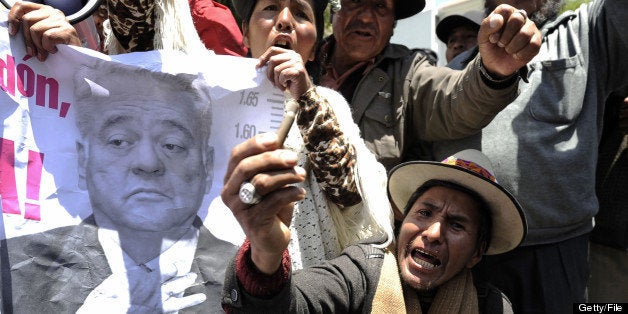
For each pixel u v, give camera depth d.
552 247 2.80
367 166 2.23
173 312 1.86
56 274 1.78
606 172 3.49
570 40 2.98
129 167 1.90
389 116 2.84
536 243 2.78
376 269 2.04
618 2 2.83
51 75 1.85
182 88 1.98
